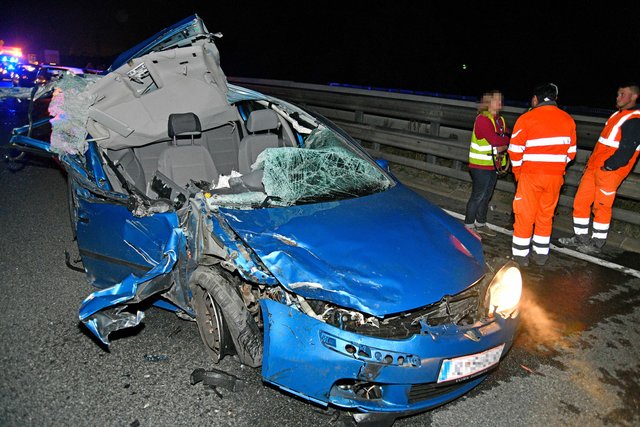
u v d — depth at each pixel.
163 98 4.70
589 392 3.67
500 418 3.40
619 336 4.33
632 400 3.61
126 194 3.98
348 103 9.84
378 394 3.15
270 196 4.01
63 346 3.93
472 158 6.11
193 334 4.12
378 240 3.59
